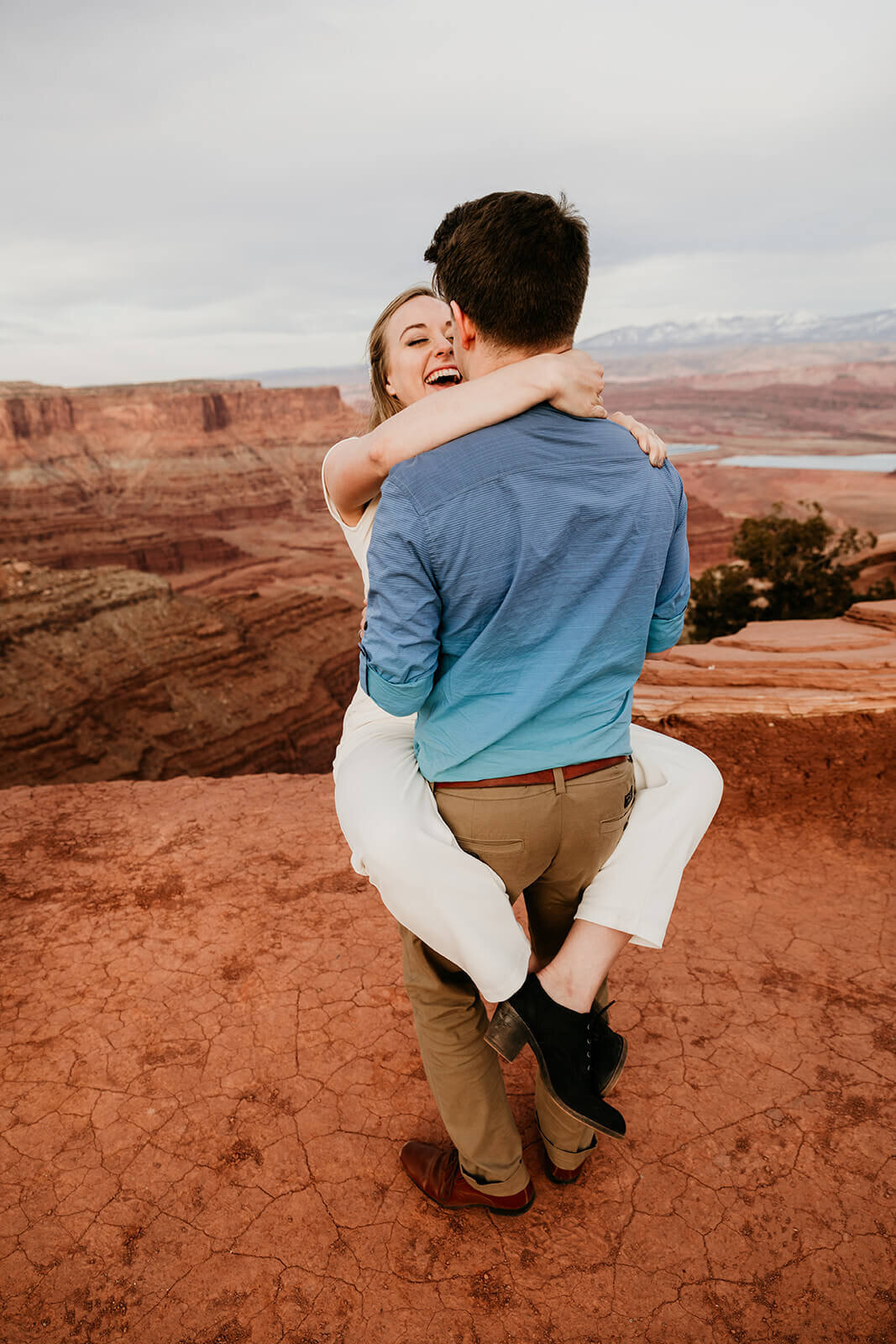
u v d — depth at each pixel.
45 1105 1.97
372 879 1.30
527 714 1.14
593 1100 1.24
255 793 3.72
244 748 56.44
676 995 2.28
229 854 3.15
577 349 1.14
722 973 2.37
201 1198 1.71
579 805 1.23
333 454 1.27
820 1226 1.59
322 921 2.69
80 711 53.53
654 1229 1.60
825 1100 1.90
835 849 3.00
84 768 50.53
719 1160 1.75
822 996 2.26
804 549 21.42
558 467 1.07
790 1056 2.04
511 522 1.05
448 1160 1.67
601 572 1.10
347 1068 2.05
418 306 1.53
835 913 2.64
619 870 1.36
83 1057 2.12
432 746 1.23
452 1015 1.46
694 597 22.34
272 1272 1.54
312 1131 1.87
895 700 3.10
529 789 1.20
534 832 1.22
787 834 3.12
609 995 2.29
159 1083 2.03
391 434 1.10
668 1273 1.51
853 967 2.38
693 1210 1.64
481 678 1.14
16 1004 2.33
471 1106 1.48
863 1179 1.69
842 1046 2.07
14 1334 1.44
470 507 1.04
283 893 2.87
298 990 2.35
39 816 3.53
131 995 2.36
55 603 61.47
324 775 3.93
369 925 2.66
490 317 1.10
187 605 66.94
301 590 76.31
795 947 2.48
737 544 21.91
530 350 1.12
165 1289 1.52
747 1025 2.15
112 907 2.81
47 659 56.53
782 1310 1.44
